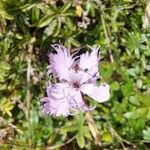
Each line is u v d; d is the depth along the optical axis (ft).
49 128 0.57
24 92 0.58
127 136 0.56
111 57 0.58
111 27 0.60
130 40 0.59
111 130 0.56
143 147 0.56
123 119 0.56
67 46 0.58
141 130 0.55
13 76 0.58
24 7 0.57
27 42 0.59
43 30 0.60
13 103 0.58
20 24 0.58
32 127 0.57
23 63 0.59
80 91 0.52
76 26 0.60
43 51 0.60
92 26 0.61
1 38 0.59
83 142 0.55
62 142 0.57
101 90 0.51
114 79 0.58
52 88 0.52
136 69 0.58
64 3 0.59
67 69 0.52
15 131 0.58
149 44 0.59
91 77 0.52
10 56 0.59
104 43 0.59
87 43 0.60
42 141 0.57
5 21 0.57
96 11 0.60
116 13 0.60
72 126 0.55
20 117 0.58
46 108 0.52
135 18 0.61
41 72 0.59
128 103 0.56
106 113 0.56
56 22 0.58
